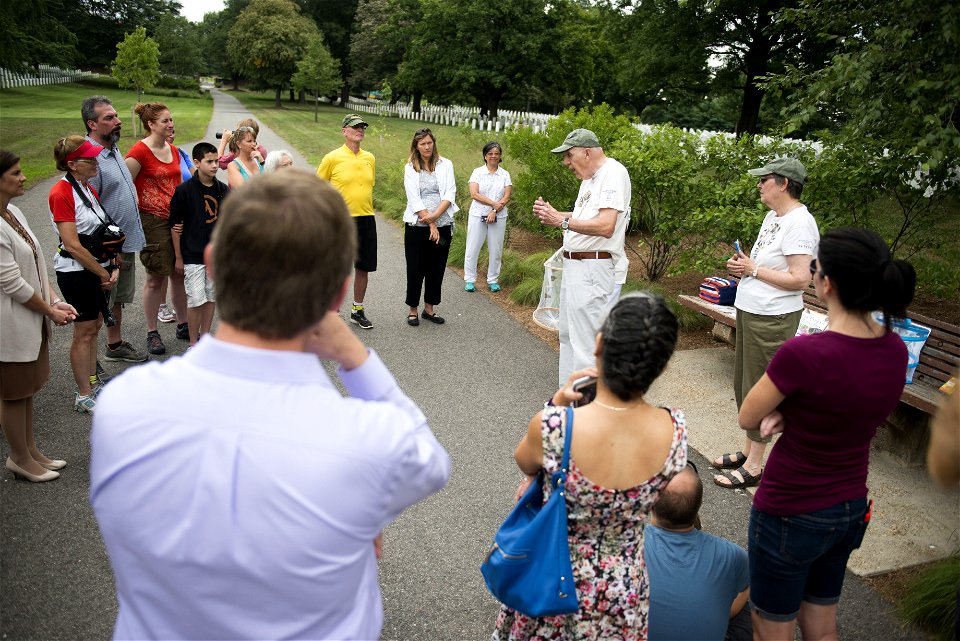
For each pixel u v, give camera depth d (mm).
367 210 6379
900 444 4527
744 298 4117
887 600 3262
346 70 67438
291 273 1091
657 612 2328
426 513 3801
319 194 1151
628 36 30562
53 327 6105
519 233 11250
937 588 3059
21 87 46219
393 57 56875
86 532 3445
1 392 3607
